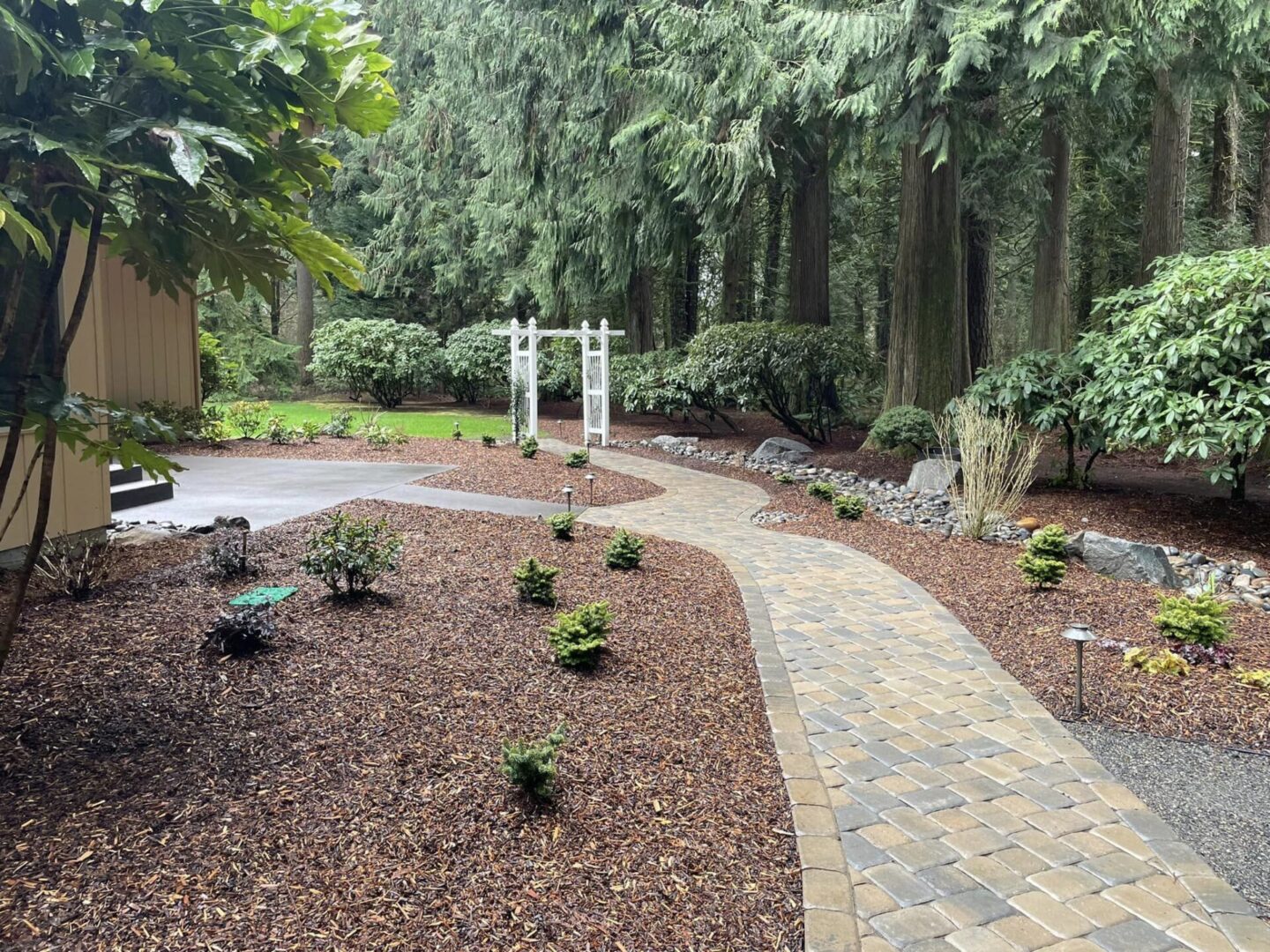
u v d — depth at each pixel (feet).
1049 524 24.67
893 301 38.75
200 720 9.64
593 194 48.80
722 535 23.66
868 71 30.30
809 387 43.60
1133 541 22.16
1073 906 7.59
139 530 18.56
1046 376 28.19
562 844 7.89
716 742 10.45
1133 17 26.58
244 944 6.27
